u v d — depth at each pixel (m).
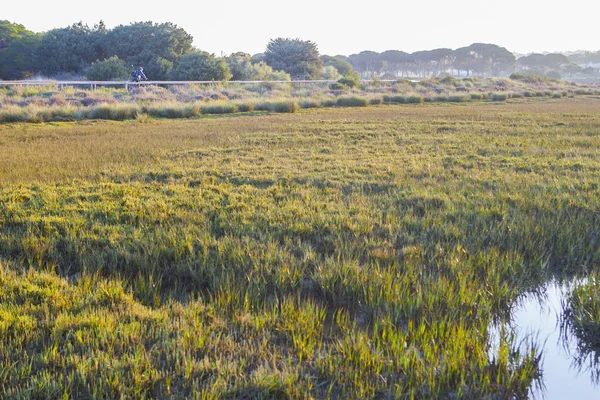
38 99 31.64
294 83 53.41
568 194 10.44
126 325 5.30
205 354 4.90
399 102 42.97
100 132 21.77
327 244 7.86
